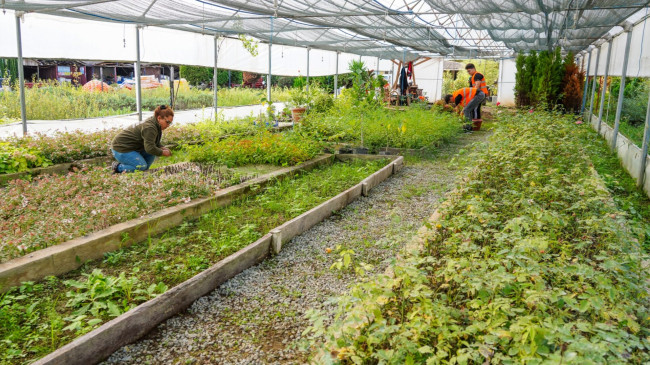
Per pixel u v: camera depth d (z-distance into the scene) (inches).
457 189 204.5
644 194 260.7
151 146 255.9
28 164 281.0
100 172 229.1
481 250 128.3
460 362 75.9
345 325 96.1
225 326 125.3
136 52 430.6
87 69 1065.5
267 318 129.3
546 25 446.9
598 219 147.1
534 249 121.2
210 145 319.9
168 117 260.1
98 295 128.2
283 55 744.3
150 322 121.8
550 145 264.2
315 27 506.0
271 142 319.6
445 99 645.9
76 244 154.0
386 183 291.0
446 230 161.0
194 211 203.5
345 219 217.3
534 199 183.5
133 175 225.5
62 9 337.4
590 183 170.7
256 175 266.8
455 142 467.5
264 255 170.4
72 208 181.8
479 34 652.1
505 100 1084.5
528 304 98.6
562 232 166.1
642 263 147.6
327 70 878.4
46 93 603.2
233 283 149.6
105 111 636.1
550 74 573.3
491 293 99.1
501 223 162.4
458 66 1524.4
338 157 353.1
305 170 301.4
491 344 87.6
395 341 87.7
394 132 397.4
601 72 550.0
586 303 89.7
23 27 381.7
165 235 182.1
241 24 477.1
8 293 132.5
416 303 102.7
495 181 215.3
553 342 81.4
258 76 1376.7
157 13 383.6
